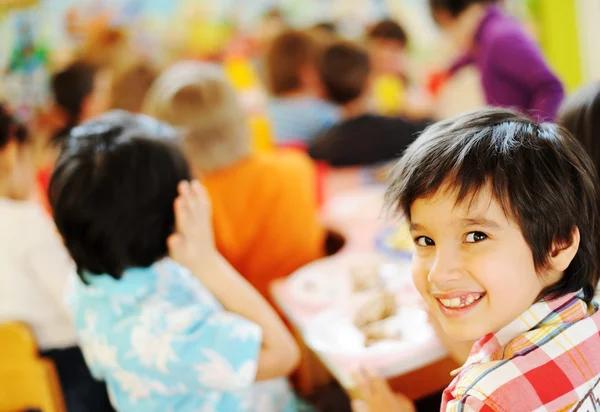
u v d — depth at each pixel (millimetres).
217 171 1508
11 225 1253
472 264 625
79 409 1341
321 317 1212
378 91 2766
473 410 607
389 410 967
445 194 625
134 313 956
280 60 2357
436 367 1130
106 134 974
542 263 631
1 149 1325
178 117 1473
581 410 617
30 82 2680
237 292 1026
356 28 3002
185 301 1004
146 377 945
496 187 606
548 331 637
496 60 1726
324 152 2012
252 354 952
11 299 1264
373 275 1343
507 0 2832
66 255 1289
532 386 606
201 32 2830
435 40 2979
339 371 1045
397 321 1151
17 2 2617
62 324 1313
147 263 967
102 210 920
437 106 2713
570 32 2855
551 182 615
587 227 657
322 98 2293
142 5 2742
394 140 1979
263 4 2871
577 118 1006
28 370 1160
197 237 985
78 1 2672
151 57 2783
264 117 2359
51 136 2197
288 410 1257
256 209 1538
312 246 1644
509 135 637
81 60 2395
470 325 644
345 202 1885
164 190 959
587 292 688
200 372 930
